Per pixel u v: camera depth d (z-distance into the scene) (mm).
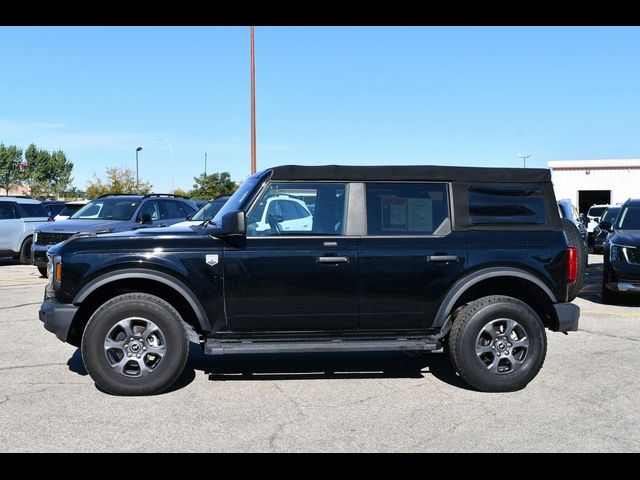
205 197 40656
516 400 5168
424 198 5566
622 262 9961
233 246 5285
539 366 5426
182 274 5207
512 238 5535
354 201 5484
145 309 5172
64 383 5598
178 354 5219
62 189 84750
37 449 4066
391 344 5344
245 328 5336
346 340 5465
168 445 4145
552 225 5652
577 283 5777
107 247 5230
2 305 9805
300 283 5301
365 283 5352
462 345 5352
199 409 4895
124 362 5191
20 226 16188
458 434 4363
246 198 5461
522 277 5484
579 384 5645
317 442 4207
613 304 10484
